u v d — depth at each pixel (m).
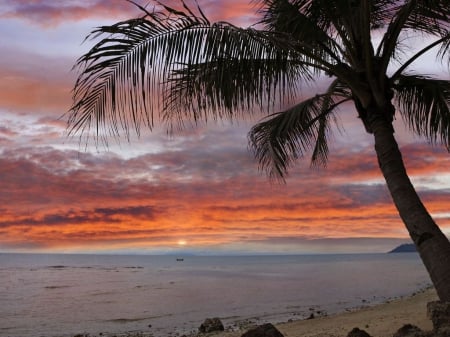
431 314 5.23
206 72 4.69
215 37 4.32
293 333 12.12
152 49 4.31
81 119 4.31
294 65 5.43
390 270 75.50
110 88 4.33
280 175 7.55
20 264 160.38
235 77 4.64
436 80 6.70
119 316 24.27
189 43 4.34
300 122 7.32
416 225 5.00
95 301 33.41
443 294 4.83
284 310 23.94
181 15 4.34
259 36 4.44
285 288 41.03
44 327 20.92
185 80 4.87
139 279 64.12
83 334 18.38
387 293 31.86
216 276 70.31
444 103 6.69
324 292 35.19
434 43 5.81
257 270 96.06
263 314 22.52
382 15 6.53
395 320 11.46
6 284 55.09
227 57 4.43
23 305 31.23
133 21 4.20
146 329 19.11
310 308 24.41
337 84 7.41
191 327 19.05
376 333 9.74
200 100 4.80
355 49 5.53
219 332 15.07
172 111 4.94
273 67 4.78
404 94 6.96
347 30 5.63
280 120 7.59
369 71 5.38
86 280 63.09
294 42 4.73
